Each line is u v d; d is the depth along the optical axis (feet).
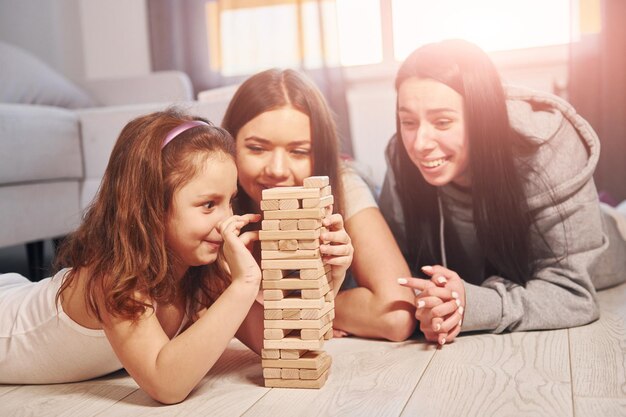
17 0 11.90
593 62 9.91
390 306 4.56
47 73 9.84
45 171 7.72
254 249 4.82
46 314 3.91
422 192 5.23
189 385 3.51
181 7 11.62
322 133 4.71
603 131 9.84
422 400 3.42
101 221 3.72
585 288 4.78
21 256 10.02
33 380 4.06
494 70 4.74
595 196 5.03
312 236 3.64
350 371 3.96
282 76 4.74
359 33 11.39
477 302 4.49
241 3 11.45
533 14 10.42
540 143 4.79
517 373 3.77
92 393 3.84
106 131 8.29
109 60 12.41
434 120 4.65
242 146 4.70
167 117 3.85
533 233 4.86
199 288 4.16
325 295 3.87
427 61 4.68
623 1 9.62
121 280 3.50
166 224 3.68
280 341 3.70
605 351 4.10
